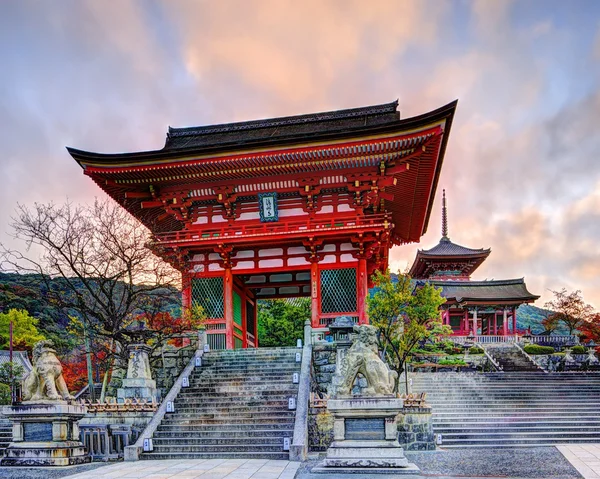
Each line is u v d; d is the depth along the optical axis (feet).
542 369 186.70
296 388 90.07
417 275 339.36
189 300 129.08
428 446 77.20
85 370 159.33
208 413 83.92
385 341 106.93
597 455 70.23
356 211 129.39
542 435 87.81
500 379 134.62
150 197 139.64
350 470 56.80
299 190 130.00
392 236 182.50
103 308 108.27
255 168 125.90
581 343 240.12
